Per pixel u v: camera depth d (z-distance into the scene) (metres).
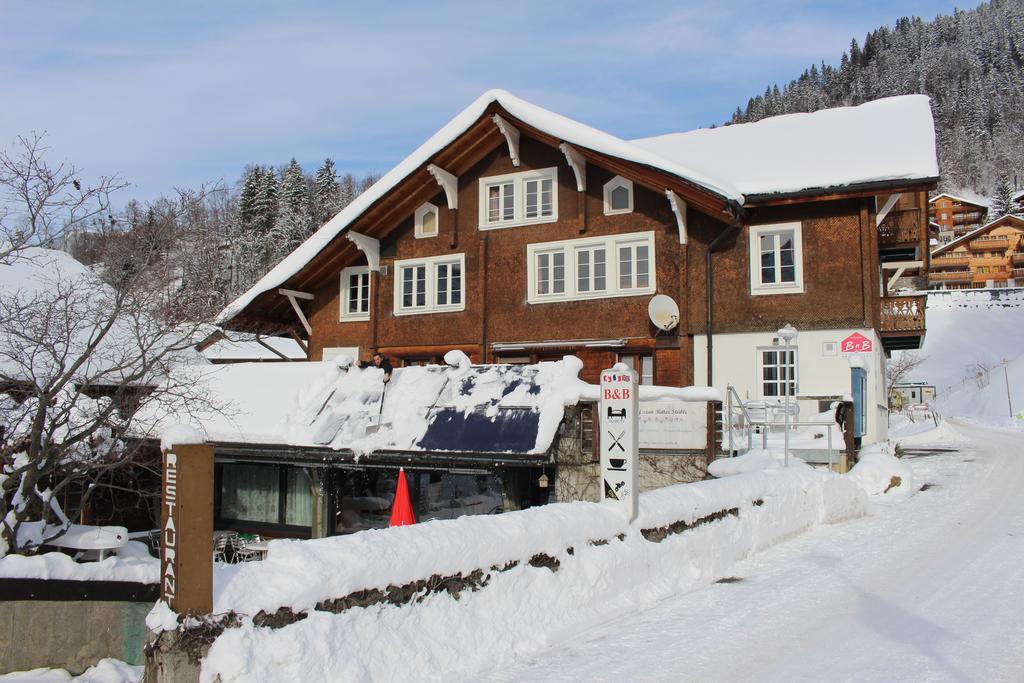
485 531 6.24
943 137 165.50
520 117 20.28
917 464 20.95
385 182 21.92
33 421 10.30
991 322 80.88
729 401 14.26
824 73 186.12
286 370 17.86
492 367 15.66
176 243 12.67
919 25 189.75
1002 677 5.56
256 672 4.66
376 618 5.31
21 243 10.91
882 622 6.97
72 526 10.39
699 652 6.17
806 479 11.59
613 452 7.81
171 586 4.88
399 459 14.34
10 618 8.34
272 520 16.62
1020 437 33.44
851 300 18.06
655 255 19.91
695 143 23.16
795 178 18.66
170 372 13.53
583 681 5.54
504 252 21.70
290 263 23.08
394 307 22.98
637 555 7.57
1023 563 9.18
